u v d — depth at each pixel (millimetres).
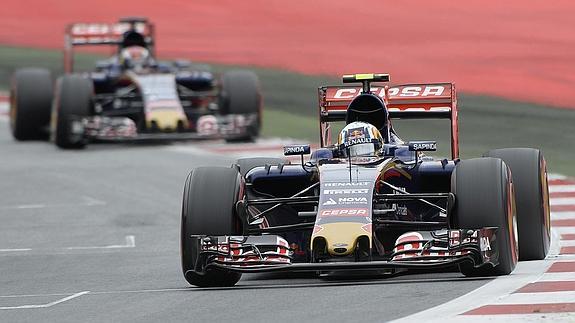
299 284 41906
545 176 45938
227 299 39562
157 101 84062
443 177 43250
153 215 62156
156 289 42844
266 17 134250
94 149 86000
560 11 123125
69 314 38875
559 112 90250
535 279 40219
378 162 42906
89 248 54250
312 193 44656
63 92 84938
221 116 87188
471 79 102750
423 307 36531
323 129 49094
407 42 117438
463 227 39969
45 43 139250
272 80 111938
